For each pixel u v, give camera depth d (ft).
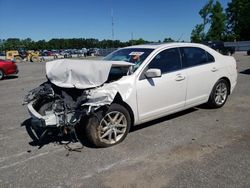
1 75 53.47
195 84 21.21
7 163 15.33
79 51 206.39
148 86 18.17
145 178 13.34
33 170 14.47
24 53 164.45
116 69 18.29
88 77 16.80
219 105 24.03
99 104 15.60
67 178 13.58
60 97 17.21
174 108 20.07
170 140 17.60
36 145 17.63
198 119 21.39
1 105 29.07
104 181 13.23
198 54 22.11
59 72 18.20
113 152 16.16
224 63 23.88
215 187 12.42
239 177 13.15
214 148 16.29
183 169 14.02
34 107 18.39
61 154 16.17
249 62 71.20
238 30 255.50
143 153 15.92
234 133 18.53
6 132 20.30
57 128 16.93
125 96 17.12
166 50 19.93
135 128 19.74
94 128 16.25
